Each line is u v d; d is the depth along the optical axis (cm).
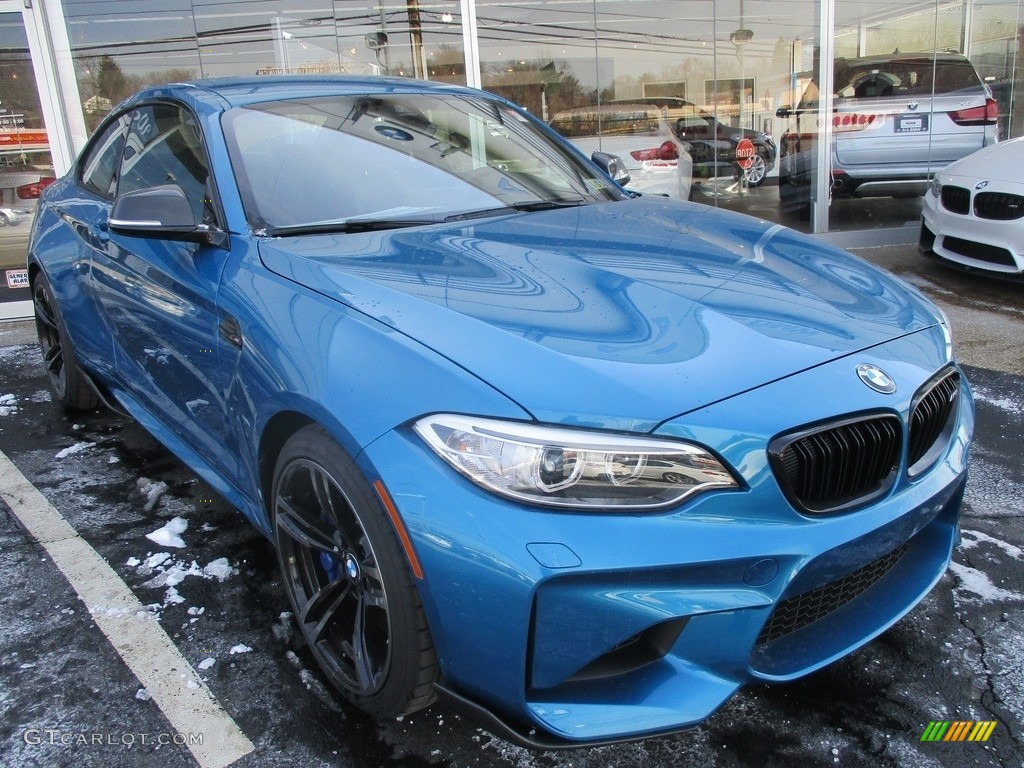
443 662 164
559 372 159
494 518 150
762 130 809
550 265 208
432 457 157
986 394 409
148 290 265
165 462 354
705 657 158
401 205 258
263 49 744
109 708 204
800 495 164
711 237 244
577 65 806
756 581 157
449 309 178
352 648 197
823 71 771
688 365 167
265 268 216
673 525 152
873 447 174
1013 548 271
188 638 231
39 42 647
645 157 834
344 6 759
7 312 646
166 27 700
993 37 799
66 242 348
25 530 296
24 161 656
